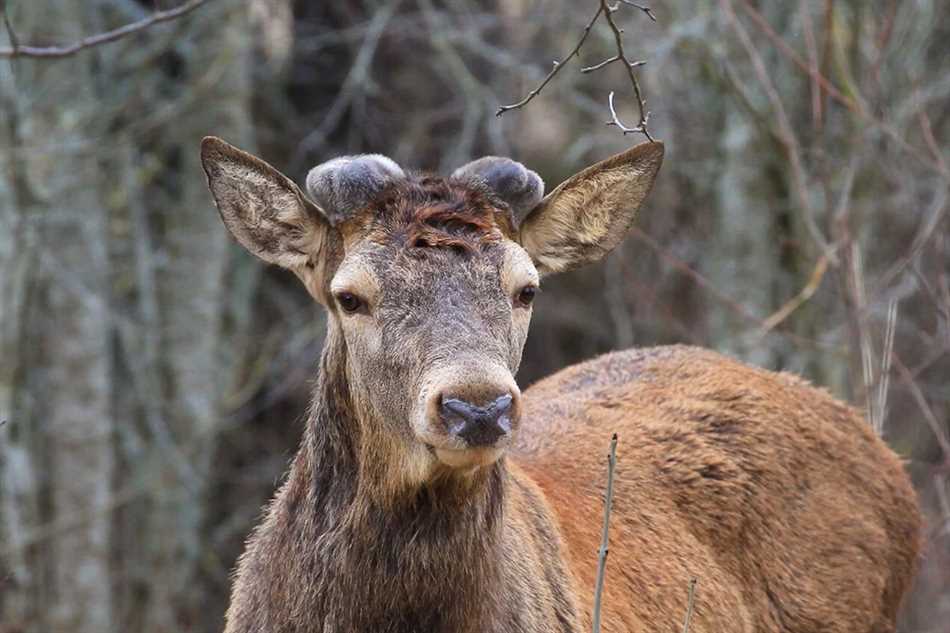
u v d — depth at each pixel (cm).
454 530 730
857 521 987
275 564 777
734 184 1523
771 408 985
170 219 1792
